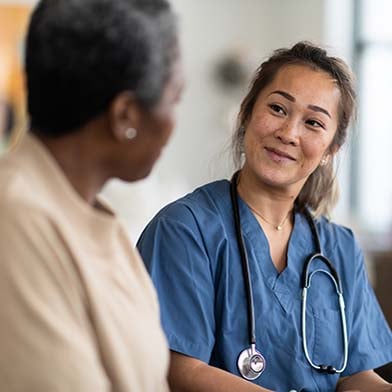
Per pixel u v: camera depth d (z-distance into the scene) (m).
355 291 2.34
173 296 2.08
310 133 2.15
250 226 2.21
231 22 7.65
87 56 1.24
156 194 6.53
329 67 2.19
